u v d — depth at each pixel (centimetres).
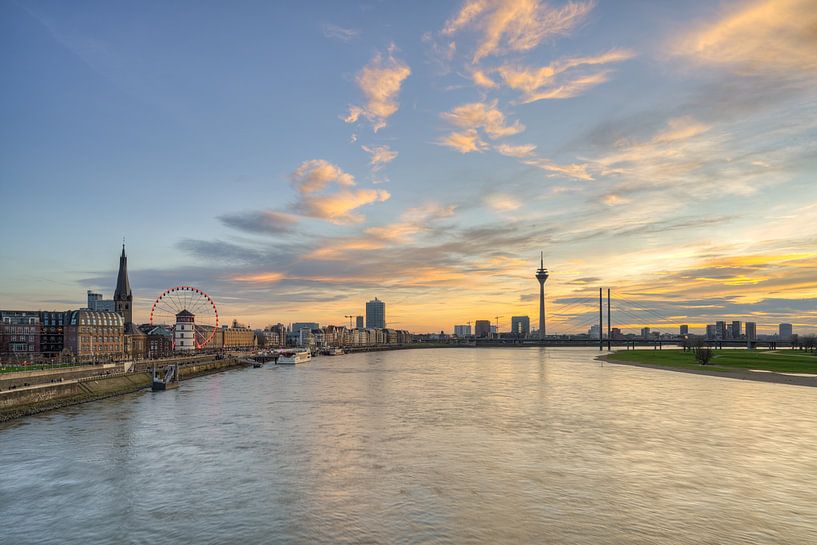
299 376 17312
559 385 13188
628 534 3681
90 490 4644
